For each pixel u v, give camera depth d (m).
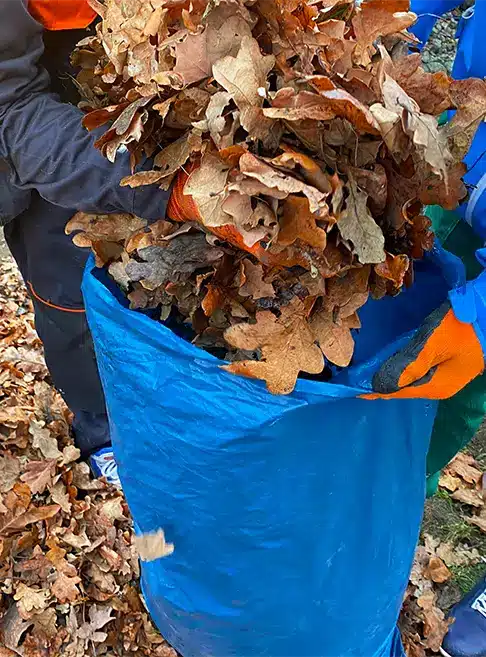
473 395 1.19
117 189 0.83
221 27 0.71
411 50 0.95
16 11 0.85
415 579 1.52
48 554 1.38
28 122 0.88
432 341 0.77
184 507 0.96
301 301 0.78
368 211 0.70
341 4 0.78
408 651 1.40
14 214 1.13
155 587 1.16
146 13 0.81
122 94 0.85
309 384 0.77
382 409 0.88
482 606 1.42
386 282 0.77
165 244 0.85
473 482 1.76
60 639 1.29
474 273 1.25
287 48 0.72
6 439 1.56
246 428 0.82
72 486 1.53
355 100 0.62
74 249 1.28
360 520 0.98
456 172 0.73
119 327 0.90
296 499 0.90
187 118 0.76
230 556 0.98
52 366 1.50
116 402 0.97
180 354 0.82
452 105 0.72
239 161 0.65
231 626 1.08
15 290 2.18
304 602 1.03
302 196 0.66
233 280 0.85
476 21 1.01
